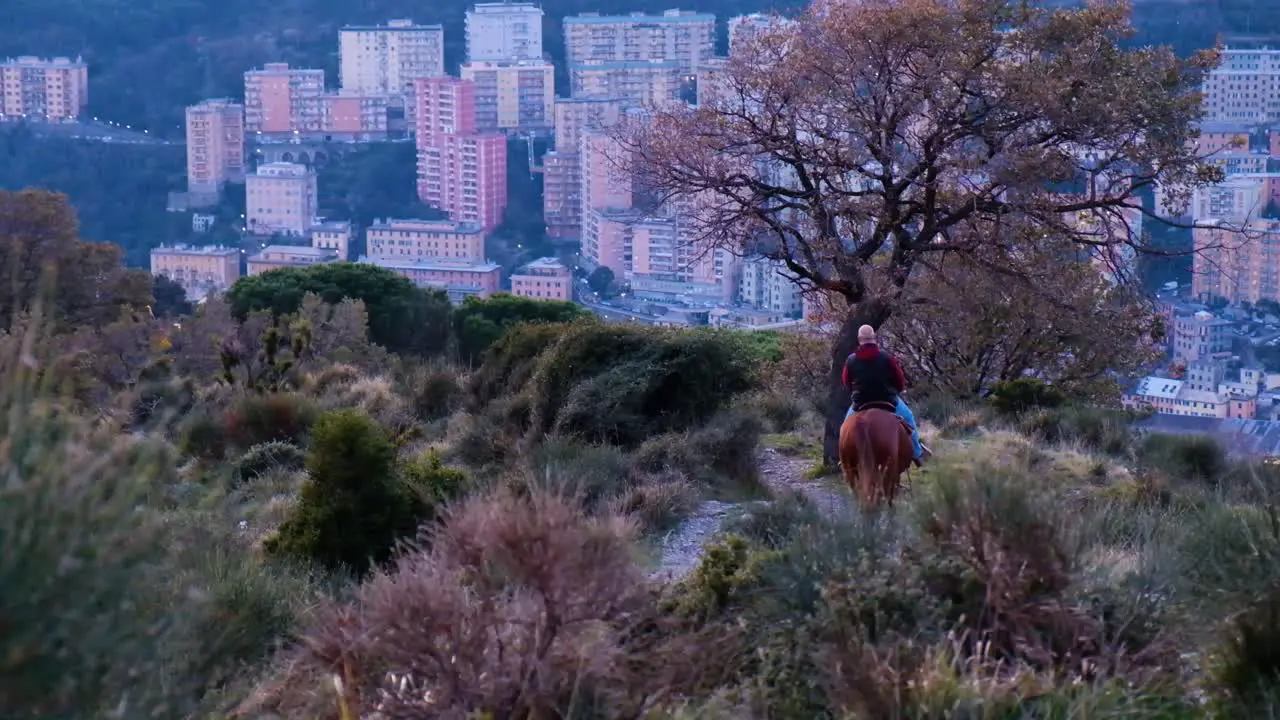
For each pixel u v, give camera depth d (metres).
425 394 22.23
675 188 18.39
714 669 6.46
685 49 187.12
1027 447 15.84
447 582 5.84
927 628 6.61
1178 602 7.02
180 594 4.93
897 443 11.51
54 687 4.08
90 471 4.27
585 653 5.72
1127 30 17.78
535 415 17.55
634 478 14.27
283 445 16.23
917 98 17.39
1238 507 9.96
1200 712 6.00
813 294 24.59
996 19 17.50
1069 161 17.53
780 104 18.05
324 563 10.73
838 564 7.25
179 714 4.62
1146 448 16.25
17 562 4.01
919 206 17.91
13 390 4.28
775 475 16.77
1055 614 6.67
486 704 5.62
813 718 6.10
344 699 5.70
